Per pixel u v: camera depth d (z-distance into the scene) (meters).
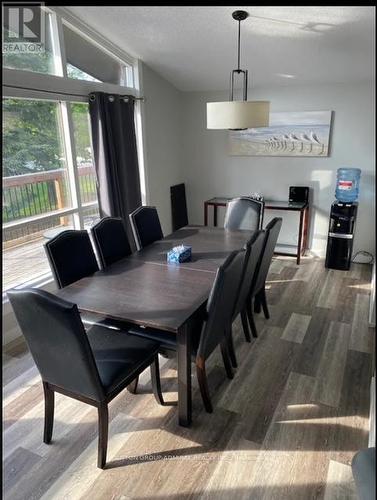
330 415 2.25
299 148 4.75
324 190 4.80
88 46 3.71
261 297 3.33
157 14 3.15
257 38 3.42
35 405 2.37
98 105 3.63
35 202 3.47
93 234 2.87
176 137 5.29
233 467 1.92
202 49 3.79
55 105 3.50
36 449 2.04
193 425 2.19
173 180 5.36
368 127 4.41
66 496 1.78
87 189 4.05
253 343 3.01
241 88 4.85
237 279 2.27
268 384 2.54
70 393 1.92
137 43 3.76
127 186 4.23
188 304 2.12
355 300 3.72
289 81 4.50
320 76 4.25
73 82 3.48
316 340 3.04
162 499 1.76
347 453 1.99
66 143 3.64
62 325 1.63
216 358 2.84
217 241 3.27
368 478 1.13
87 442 2.08
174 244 3.21
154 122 4.72
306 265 4.69
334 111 4.50
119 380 1.92
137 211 3.38
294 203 4.76
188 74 4.56
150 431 2.15
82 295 2.26
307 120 4.62
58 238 2.52
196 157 5.41
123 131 4.07
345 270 4.49
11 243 3.35
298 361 2.78
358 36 3.21
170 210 5.34
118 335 2.25
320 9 2.81
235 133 5.03
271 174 5.02
